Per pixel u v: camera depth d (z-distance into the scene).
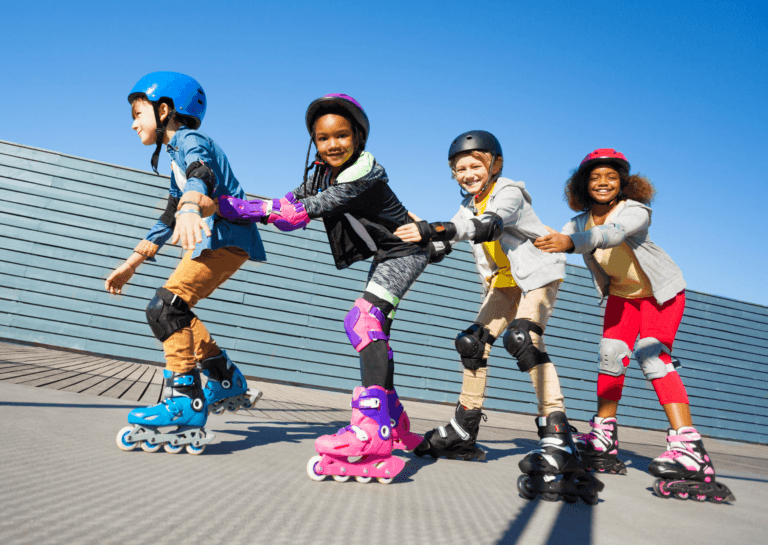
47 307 7.01
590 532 1.17
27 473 1.07
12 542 0.70
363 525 1.00
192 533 0.83
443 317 8.45
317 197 1.58
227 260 1.70
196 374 1.59
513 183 1.83
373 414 1.46
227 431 2.21
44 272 7.09
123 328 7.18
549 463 1.48
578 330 9.08
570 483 1.50
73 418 1.89
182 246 1.30
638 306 2.40
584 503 1.54
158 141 1.73
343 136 1.64
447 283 8.59
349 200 1.60
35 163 7.31
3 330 6.82
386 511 1.15
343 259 1.74
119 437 1.47
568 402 8.73
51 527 0.78
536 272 1.81
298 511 1.05
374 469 1.45
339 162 1.66
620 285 2.28
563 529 1.17
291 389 6.79
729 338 10.09
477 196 2.07
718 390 9.78
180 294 1.58
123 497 0.99
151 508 0.94
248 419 2.82
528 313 1.77
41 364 4.36
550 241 1.70
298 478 1.40
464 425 2.24
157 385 4.02
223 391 1.99
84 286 7.18
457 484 1.62
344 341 7.93
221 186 1.67
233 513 0.98
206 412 1.59
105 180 7.52
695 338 9.85
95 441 1.54
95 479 1.10
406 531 1.00
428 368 8.20
